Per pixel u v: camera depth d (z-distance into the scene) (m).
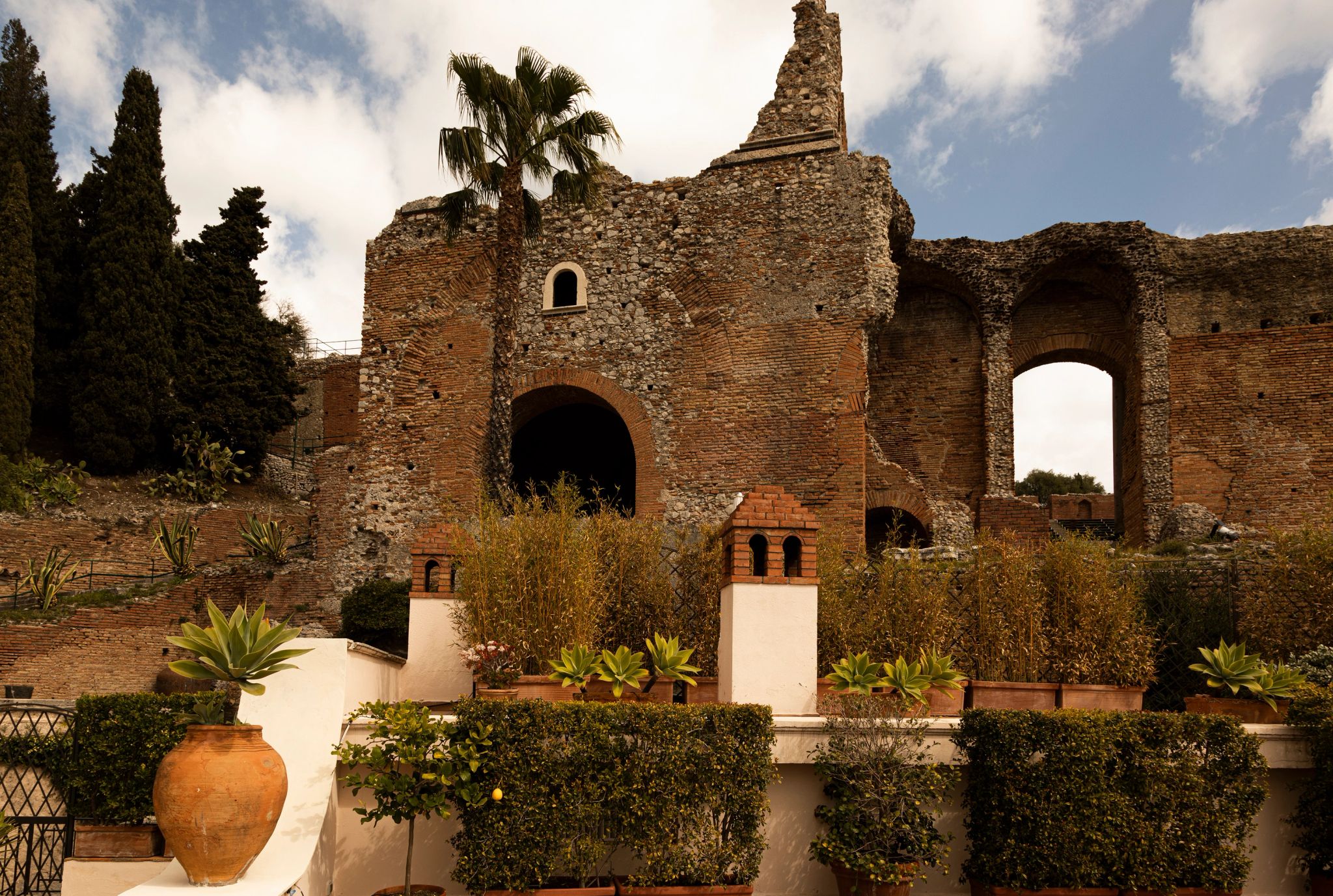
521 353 18.91
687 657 8.32
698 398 17.69
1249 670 8.37
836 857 6.57
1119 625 9.05
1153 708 10.23
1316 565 10.06
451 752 6.20
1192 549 13.55
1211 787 6.81
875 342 22.86
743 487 17.12
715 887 6.38
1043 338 22.36
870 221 17.30
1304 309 20.19
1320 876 7.17
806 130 18.17
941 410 22.52
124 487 26.05
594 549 9.95
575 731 6.33
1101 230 20.58
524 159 15.28
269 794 5.50
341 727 6.65
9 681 15.92
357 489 19.17
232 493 28.05
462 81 14.77
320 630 18.55
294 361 32.59
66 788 7.16
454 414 18.92
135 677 17.36
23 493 23.06
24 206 26.53
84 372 26.48
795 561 7.70
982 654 9.17
